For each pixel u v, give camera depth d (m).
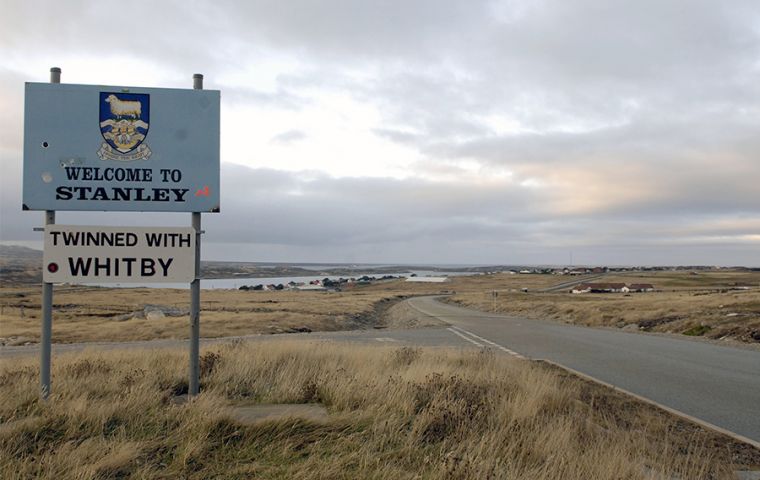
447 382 7.04
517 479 4.03
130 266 6.75
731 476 5.02
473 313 44.69
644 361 14.24
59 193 6.72
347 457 4.34
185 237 6.88
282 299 85.94
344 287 188.75
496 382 7.82
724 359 14.67
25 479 3.84
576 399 8.20
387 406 5.90
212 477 4.01
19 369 9.24
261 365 8.59
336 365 9.36
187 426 4.92
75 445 4.45
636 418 7.59
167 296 102.31
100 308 62.09
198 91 7.06
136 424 5.13
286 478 3.98
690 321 25.28
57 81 6.81
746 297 38.75
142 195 6.91
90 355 10.70
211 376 7.73
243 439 4.84
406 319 40.72
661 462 5.07
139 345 18.16
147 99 6.95
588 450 4.94
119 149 6.86
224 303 69.75
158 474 4.02
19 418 5.41
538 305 46.16
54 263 6.60
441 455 4.36
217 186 7.07
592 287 130.88
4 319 38.59
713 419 7.88
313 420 5.34
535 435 5.16
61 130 6.75
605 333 24.00
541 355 15.52
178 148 7.00
